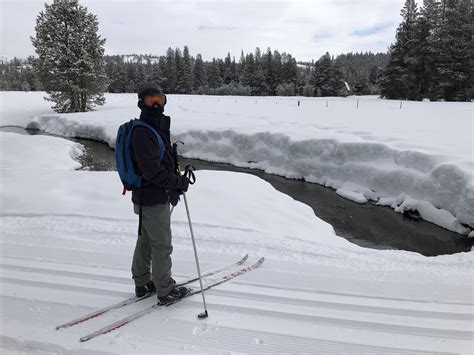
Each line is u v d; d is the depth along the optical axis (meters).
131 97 45.38
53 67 26.45
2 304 3.17
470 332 2.77
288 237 4.82
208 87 72.50
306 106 28.97
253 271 3.77
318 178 11.80
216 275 3.67
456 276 3.66
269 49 72.88
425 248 7.07
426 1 40.78
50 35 26.23
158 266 2.99
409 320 2.92
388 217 8.67
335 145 11.82
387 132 13.23
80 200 6.13
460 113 20.42
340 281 3.56
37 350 2.57
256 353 2.54
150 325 2.84
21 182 6.94
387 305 3.13
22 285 3.49
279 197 7.32
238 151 14.99
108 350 2.53
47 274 3.70
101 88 28.44
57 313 3.03
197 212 5.75
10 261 4.00
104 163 12.77
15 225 5.11
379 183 9.95
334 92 63.19
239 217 5.73
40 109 30.02
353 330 2.80
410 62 41.03
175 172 2.96
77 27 26.53
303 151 12.53
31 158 11.02
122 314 3.00
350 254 4.30
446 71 38.19
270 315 2.99
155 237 2.93
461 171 8.00
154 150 2.68
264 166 13.64
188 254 4.20
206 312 2.93
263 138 14.48
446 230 7.81
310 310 3.06
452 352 2.55
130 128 2.73
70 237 4.67
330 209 9.32
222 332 2.76
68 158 11.69
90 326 2.83
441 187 8.27
